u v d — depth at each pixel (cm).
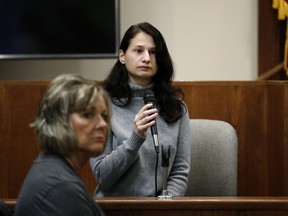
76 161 375
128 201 460
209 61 1036
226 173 669
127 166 536
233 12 1034
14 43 957
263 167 771
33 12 954
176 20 1032
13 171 779
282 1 991
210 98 770
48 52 956
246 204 457
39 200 349
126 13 1027
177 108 586
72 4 952
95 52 952
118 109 578
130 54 580
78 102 361
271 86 750
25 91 774
